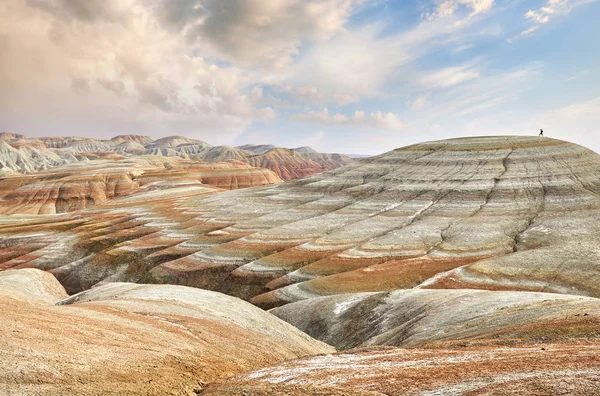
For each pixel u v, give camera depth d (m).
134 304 35.34
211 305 40.44
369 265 87.19
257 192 174.50
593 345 19.52
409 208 128.12
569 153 149.25
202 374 22.00
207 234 120.75
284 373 21.83
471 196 129.00
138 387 17.50
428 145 185.50
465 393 13.61
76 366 17.61
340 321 54.94
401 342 38.34
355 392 15.80
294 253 98.06
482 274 69.56
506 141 171.25
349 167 184.50
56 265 110.25
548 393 11.98
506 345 23.48
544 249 78.25
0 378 14.89
